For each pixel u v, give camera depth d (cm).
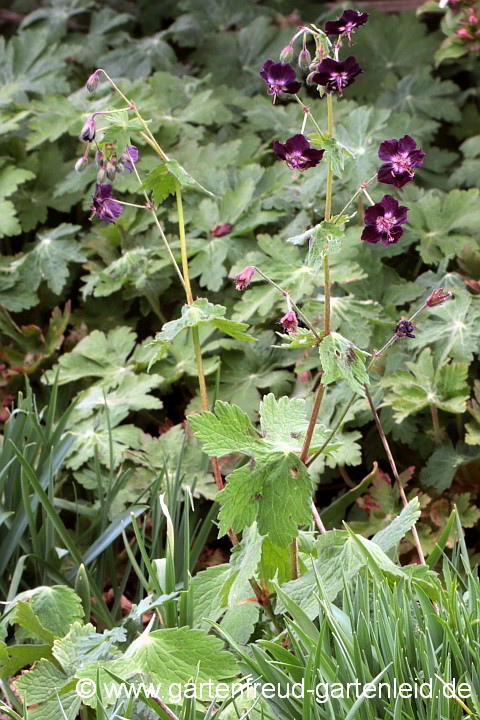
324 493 307
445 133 429
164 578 207
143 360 310
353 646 167
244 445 185
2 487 244
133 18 464
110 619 230
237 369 308
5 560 238
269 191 337
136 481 273
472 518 263
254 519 182
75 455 281
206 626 204
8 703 207
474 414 268
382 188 326
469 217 320
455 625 176
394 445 296
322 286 301
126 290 338
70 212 387
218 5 476
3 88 397
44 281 361
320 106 383
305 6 472
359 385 175
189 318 194
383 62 439
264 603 205
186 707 171
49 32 439
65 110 366
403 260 344
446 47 373
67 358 314
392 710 162
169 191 205
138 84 373
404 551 258
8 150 381
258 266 304
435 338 284
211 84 445
